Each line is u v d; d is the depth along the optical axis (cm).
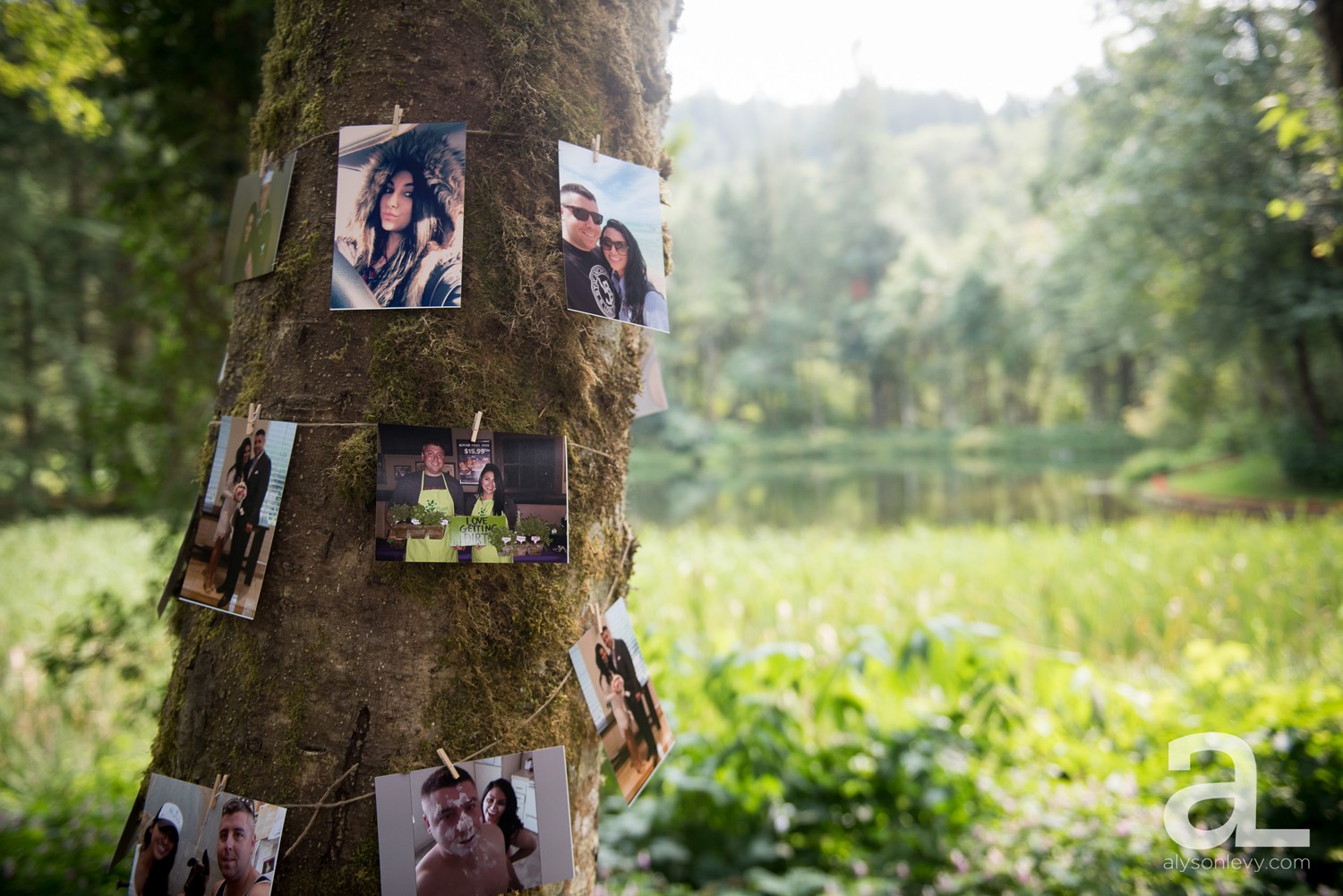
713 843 328
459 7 123
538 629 120
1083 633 630
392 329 116
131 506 507
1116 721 392
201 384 475
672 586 720
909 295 5341
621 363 138
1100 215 1947
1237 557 764
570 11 130
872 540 1140
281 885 110
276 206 125
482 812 113
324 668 113
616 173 129
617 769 130
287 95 130
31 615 792
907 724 380
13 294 1689
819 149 12181
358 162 118
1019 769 359
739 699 356
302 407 117
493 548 114
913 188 7150
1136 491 2252
